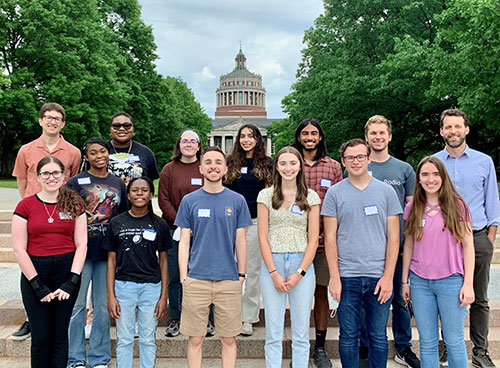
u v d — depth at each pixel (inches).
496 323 177.9
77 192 148.2
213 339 165.3
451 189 128.3
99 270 148.9
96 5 1155.3
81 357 147.3
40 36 942.4
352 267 131.5
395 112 882.1
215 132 3491.6
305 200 136.1
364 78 802.8
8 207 355.3
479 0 500.7
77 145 1038.4
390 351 164.9
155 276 142.0
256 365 158.9
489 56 534.9
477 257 144.9
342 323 132.6
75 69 973.2
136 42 1255.5
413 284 132.3
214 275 133.6
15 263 260.5
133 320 140.2
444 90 623.2
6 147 1120.8
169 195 173.3
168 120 1338.6
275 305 135.0
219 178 137.1
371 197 132.0
